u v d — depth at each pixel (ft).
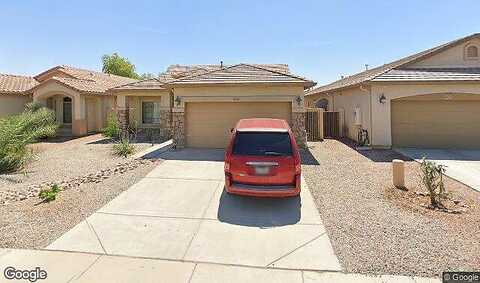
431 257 15.48
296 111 45.03
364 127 51.55
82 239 17.89
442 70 48.67
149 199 24.88
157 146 52.37
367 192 26.11
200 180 30.07
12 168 35.94
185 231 19.04
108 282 13.73
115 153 45.83
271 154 22.77
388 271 14.40
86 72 97.19
